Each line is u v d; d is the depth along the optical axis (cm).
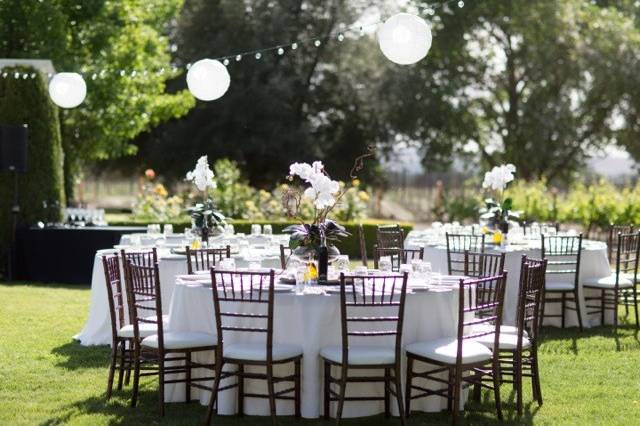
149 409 566
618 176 2766
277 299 538
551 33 2542
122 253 593
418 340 553
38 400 585
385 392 543
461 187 2497
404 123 2669
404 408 546
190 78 720
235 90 2645
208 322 566
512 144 2681
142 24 2169
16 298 1052
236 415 552
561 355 753
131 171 3098
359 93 2761
